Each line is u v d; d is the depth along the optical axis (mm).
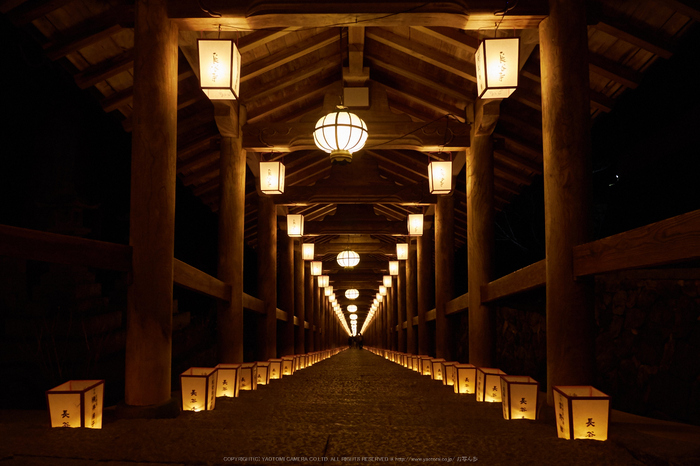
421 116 9086
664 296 4863
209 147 8734
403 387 7285
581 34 4715
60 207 8344
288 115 8938
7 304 7188
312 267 17156
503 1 4883
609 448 2854
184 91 7215
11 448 2783
